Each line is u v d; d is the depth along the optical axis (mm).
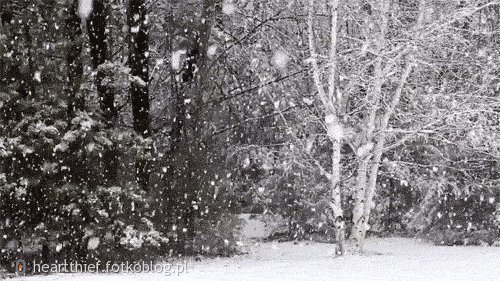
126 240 20031
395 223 34656
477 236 29031
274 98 26609
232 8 24688
